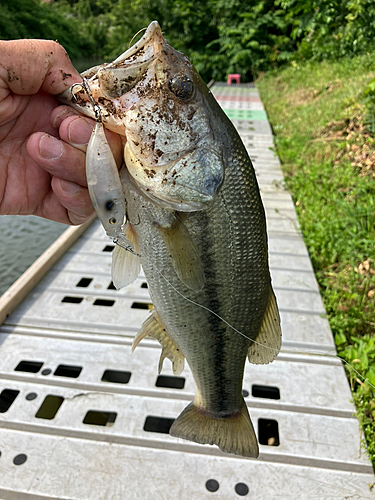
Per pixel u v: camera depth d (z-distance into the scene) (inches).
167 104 7.1
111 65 6.9
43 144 6.8
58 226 34.0
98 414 14.2
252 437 9.7
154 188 7.4
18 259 29.1
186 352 9.2
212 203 7.8
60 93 7.3
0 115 7.5
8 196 8.7
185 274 8.0
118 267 8.5
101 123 6.8
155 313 9.7
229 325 8.8
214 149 7.6
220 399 9.8
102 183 6.7
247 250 8.3
